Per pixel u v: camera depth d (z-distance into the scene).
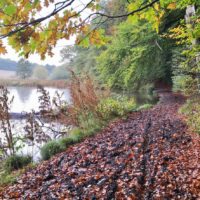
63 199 3.98
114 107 10.72
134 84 18.11
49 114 8.56
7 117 6.13
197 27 4.41
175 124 8.02
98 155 5.93
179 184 3.91
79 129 8.34
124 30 15.11
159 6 2.35
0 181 5.07
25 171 5.52
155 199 3.62
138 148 6.02
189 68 7.98
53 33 1.72
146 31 14.54
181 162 4.74
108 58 16.41
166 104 12.95
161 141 6.39
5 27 1.52
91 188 4.23
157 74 17.52
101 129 8.59
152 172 4.50
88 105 9.18
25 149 7.18
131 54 15.53
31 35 1.62
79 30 1.86
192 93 9.55
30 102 18.19
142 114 10.93
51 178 5.00
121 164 5.14
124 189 4.02
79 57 30.03
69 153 6.36
